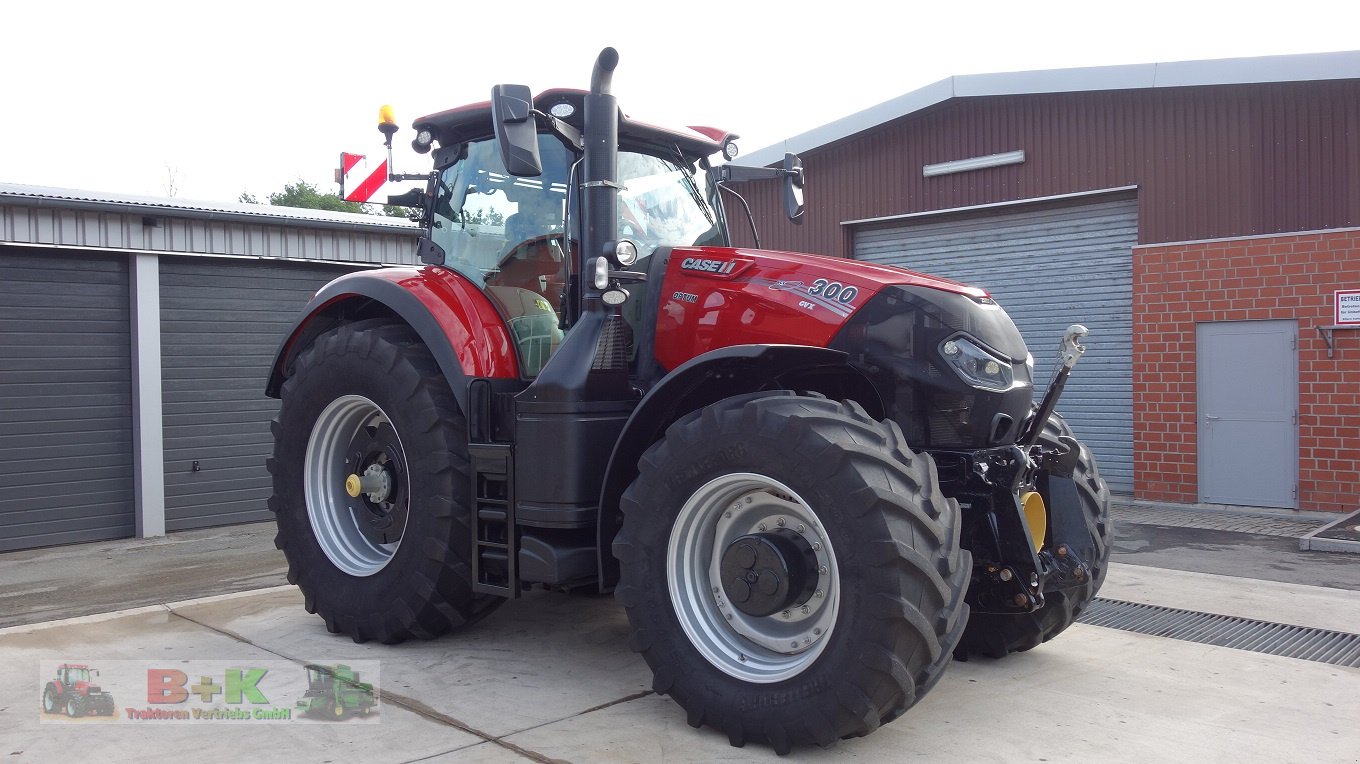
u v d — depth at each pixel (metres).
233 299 8.41
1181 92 8.59
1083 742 2.96
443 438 3.77
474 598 3.91
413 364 3.88
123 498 7.79
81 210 7.39
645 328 3.67
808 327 3.32
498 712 3.21
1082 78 8.90
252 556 6.88
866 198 10.62
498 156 4.15
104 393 7.71
